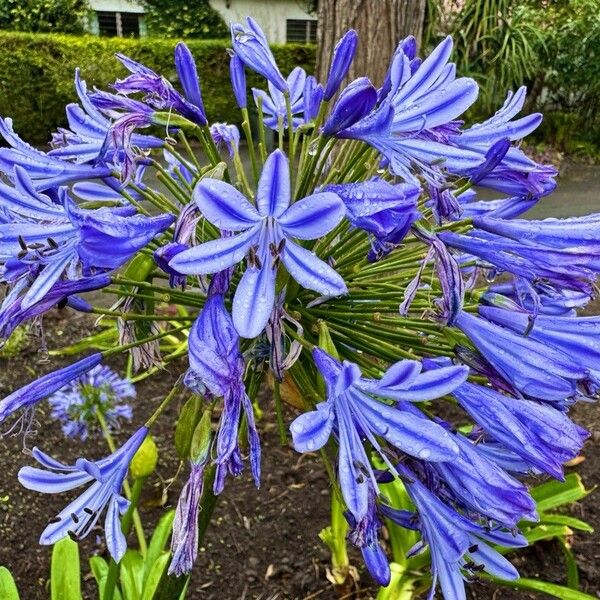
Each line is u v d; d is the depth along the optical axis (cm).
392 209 16
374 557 18
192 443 18
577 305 20
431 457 16
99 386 39
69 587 30
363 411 17
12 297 17
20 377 55
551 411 18
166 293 20
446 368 16
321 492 46
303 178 20
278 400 21
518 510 17
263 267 16
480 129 21
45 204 18
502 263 18
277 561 41
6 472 46
